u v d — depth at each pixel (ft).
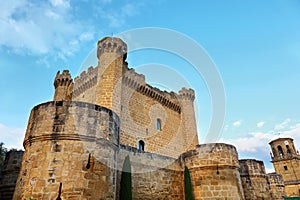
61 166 34.96
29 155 37.19
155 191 57.62
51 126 37.83
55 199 32.58
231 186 55.11
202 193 55.57
